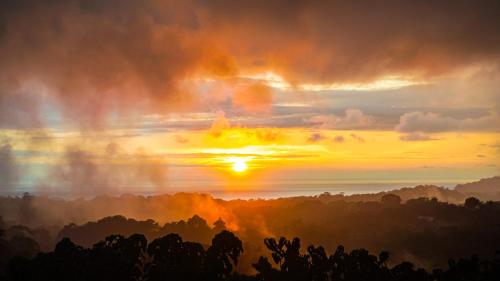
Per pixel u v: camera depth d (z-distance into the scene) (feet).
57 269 174.29
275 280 180.75
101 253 180.96
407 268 179.63
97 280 172.14
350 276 181.16
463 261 178.09
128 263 177.37
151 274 176.45
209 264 178.50
